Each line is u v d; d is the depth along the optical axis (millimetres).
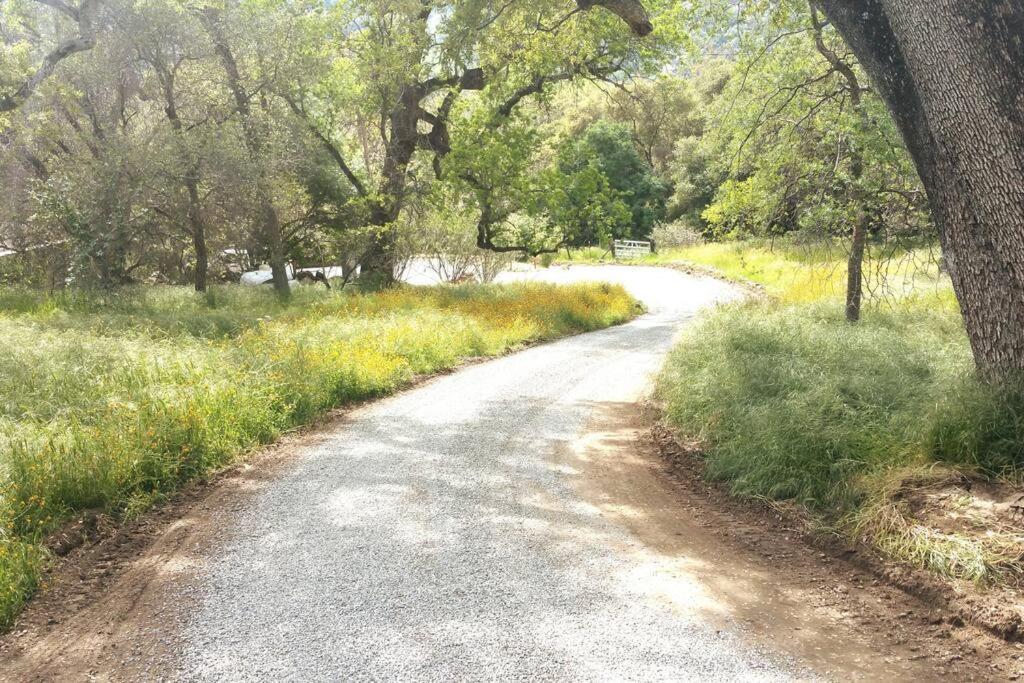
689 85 39562
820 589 4332
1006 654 3562
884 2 5367
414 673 3414
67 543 5004
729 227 13141
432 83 20844
